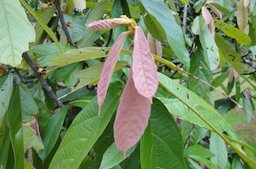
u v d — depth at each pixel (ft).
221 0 5.61
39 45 3.69
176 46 3.24
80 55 2.55
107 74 1.97
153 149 2.56
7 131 3.34
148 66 1.82
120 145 1.99
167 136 2.57
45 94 4.08
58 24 4.74
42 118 4.05
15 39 1.90
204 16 4.19
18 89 3.56
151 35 3.82
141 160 2.52
